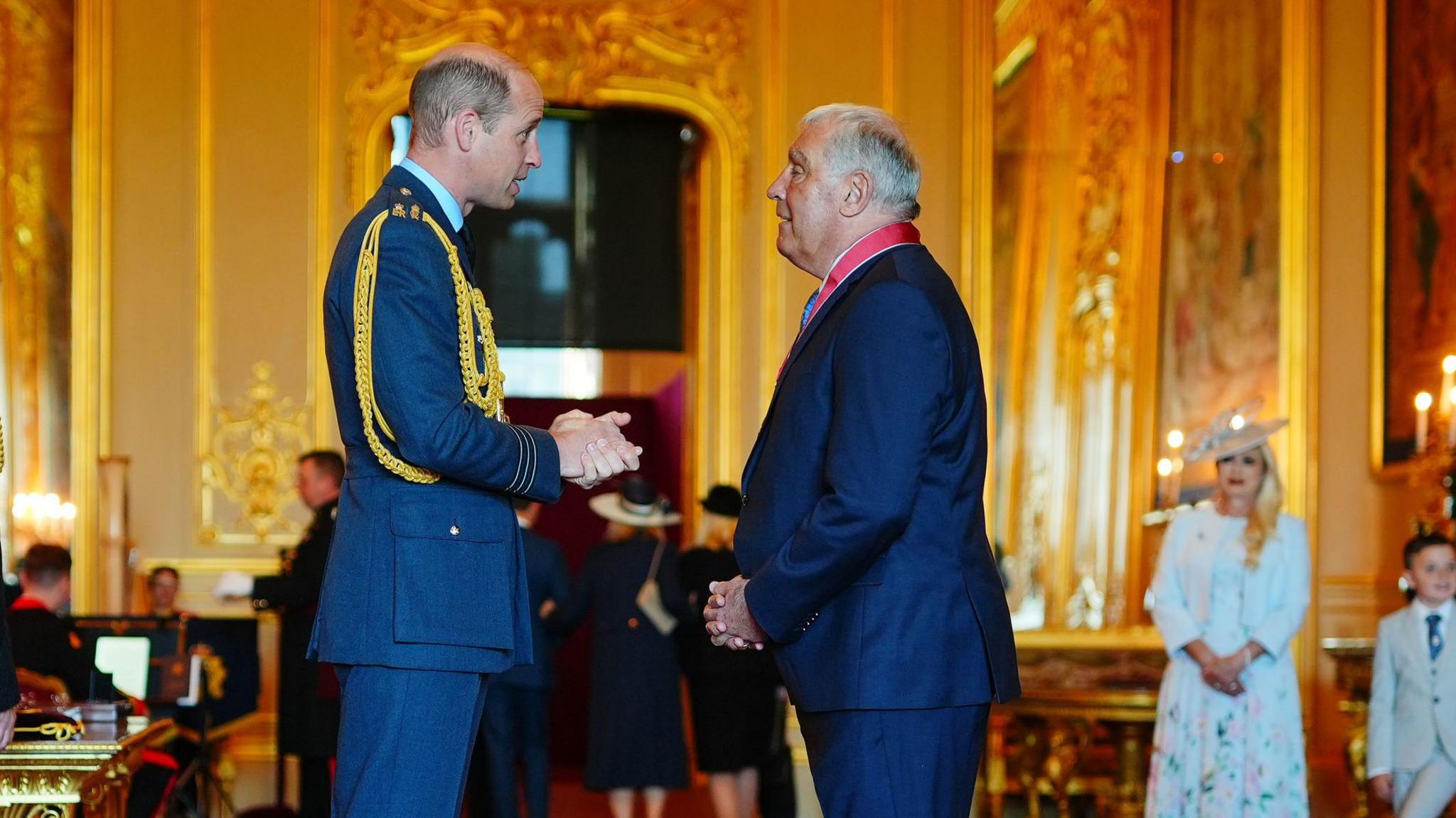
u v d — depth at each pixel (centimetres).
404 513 411
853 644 414
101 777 579
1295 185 1335
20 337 1295
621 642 1063
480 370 424
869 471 400
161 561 1298
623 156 1418
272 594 909
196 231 1320
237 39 1334
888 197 439
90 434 1291
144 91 1323
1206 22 1362
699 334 1395
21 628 762
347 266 414
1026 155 1374
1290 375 1329
